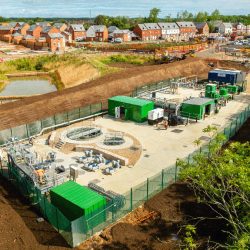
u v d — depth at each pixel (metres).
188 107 41.97
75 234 19.48
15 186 26.97
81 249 19.48
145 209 23.33
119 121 42.34
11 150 29.61
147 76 62.50
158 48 106.12
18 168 26.30
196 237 20.00
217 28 181.50
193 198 24.33
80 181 27.58
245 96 53.41
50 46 115.62
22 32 153.12
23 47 128.25
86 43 131.50
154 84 56.97
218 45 115.06
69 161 31.44
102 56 94.75
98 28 148.50
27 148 32.66
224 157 15.47
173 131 38.56
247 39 143.62
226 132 35.53
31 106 43.91
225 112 45.16
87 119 43.03
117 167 29.69
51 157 30.94
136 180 27.67
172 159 31.44
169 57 88.56
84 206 20.66
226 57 89.38
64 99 47.69
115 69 77.88
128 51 104.75
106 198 23.86
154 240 20.08
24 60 93.88
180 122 40.78
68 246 19.66
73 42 134.50
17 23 167.12
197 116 41.47
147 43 124.88
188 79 65.56
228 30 181.00
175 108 43.78
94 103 49.12
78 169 29.77
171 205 23.55
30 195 24.25
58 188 23.09
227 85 57.34
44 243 19.86
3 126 38.62
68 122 40.62
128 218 22.45
